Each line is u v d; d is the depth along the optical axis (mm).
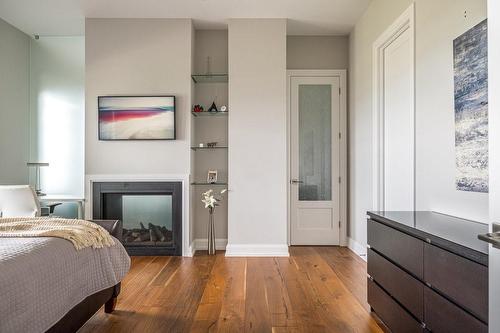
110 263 2381
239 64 4434
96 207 4426
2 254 1622
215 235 4805
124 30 4438
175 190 4410
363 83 4281
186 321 2471
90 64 4434
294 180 4973
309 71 4953
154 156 4430
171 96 4383
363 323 2447
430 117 2670
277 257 4324
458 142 2297
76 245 2047
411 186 2996
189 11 4262
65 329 1902
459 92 2273
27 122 4891
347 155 4953
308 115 4984
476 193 2133
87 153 4441
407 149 3217
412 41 2930
